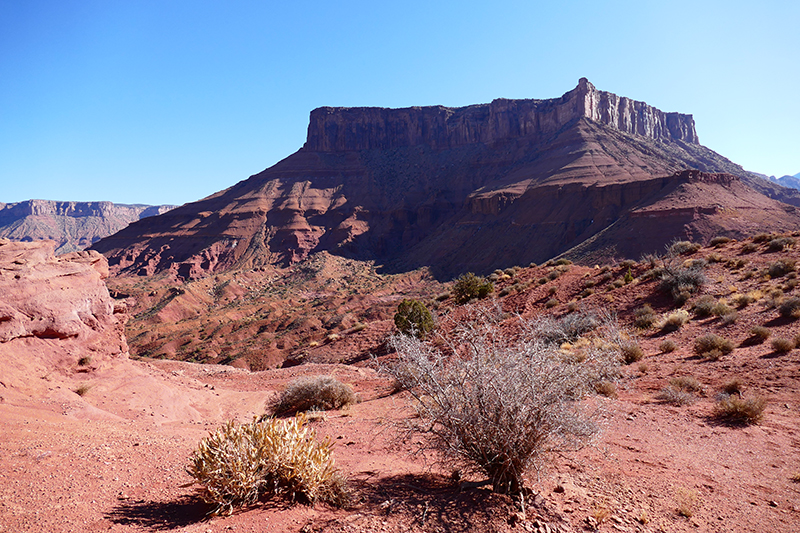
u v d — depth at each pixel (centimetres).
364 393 1524
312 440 457
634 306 2164
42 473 474
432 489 484
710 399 1029
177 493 460
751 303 1720
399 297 12681
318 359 3406
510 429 404
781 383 1056
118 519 381
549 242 14600
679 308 1947
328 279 16600
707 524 441
